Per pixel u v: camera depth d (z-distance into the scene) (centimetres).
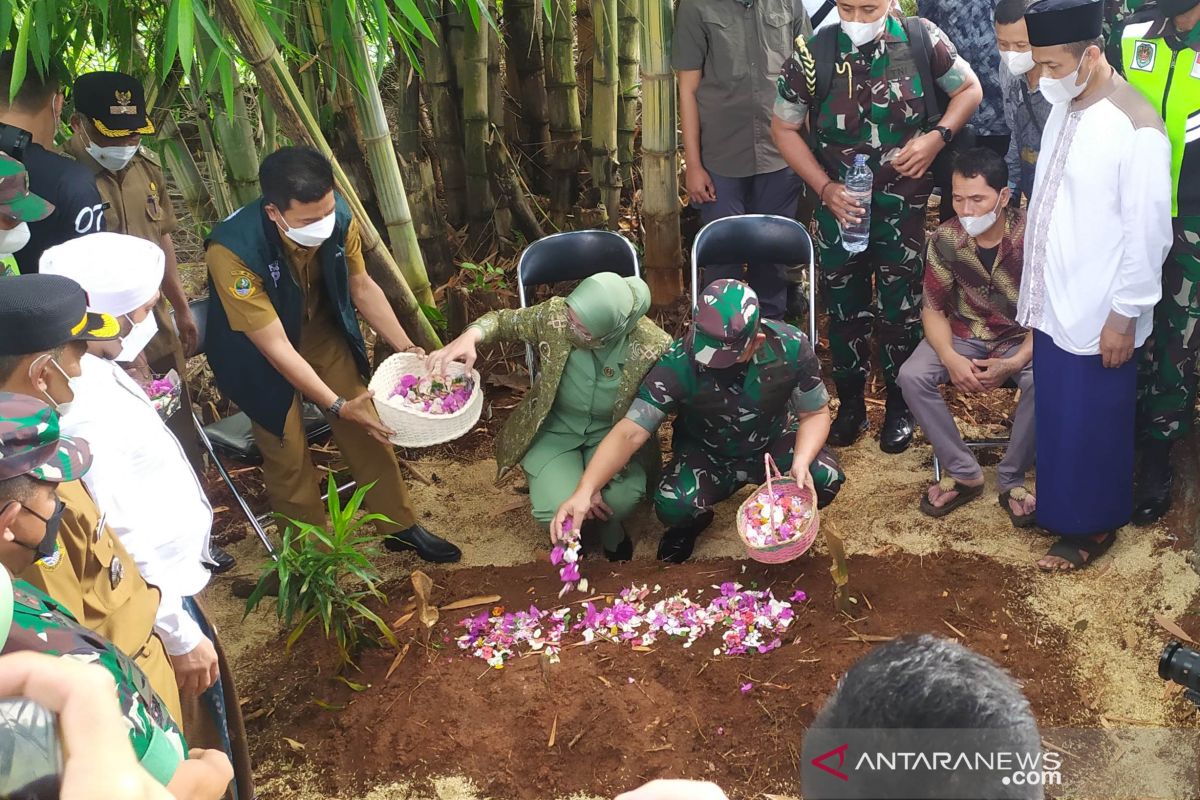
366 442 418
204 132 501
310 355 404
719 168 526
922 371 435
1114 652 369
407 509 434
